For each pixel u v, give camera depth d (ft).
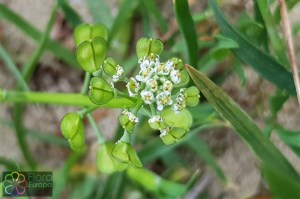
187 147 0.71
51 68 0.76
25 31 0.67
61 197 0.71
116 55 0.73
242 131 0.48
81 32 0.48
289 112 0.68
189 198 0.68
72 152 0.74
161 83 0.42
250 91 0.70
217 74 0.69
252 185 0.69
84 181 0.70
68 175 0.69
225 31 0.53
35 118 0.75
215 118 0.57
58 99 0.54
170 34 0.68
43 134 0.69
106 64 0.43
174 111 0.42
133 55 0.73
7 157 0.74
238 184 0.69
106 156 0.52
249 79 0.70
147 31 0.68
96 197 0.67
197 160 0.70
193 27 0.56
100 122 0.73
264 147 0.49
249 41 0.52
